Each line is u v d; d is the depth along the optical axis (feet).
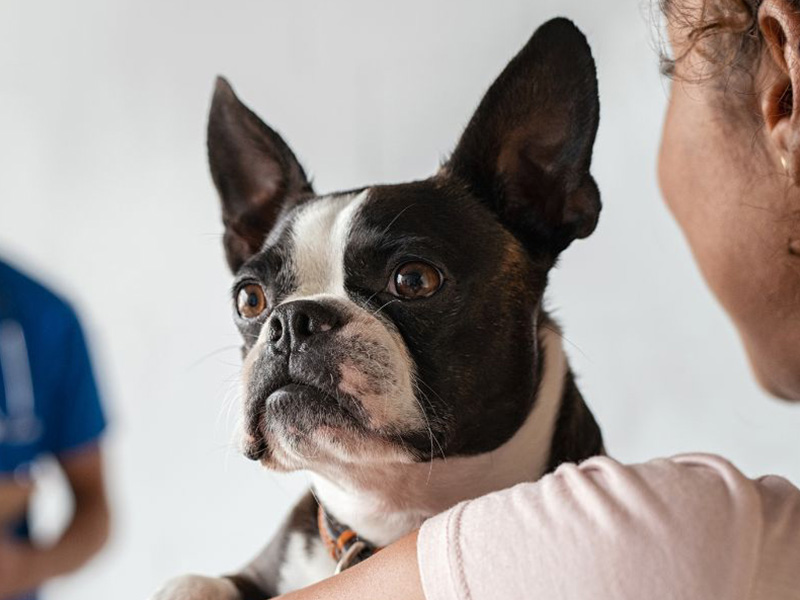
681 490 3.05
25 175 13.52
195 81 12.83
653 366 10.44
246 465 12.37
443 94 11.17
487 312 5.14
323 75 11.89
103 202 13.24
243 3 12.43
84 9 13.32
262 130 6.54
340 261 5.12
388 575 3.33
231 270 6.70
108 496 10.44
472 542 3.15
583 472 3.26
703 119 4.08
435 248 5.05
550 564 2.98
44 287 9.96
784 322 4.17
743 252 4.10
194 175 12.87
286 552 5.80
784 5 3.40
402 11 11.32
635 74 10.06
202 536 12.55
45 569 9.65
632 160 10.23
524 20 10.66
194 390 12.68
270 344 4.84
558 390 5.49
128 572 12.73
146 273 13.01
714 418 10.24
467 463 5.17
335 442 4.72
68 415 9.96
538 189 5.65
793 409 10.00
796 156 3.49
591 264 10.64
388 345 4.80
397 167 11.49
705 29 3.76
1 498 9.14
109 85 13.26
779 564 3.05
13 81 13.55
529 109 5.65
